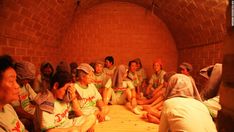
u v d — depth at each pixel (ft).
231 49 3.23
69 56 23.76
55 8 17.15
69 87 8.98
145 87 21.25
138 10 23.54
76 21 23.53
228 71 3.32
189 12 17.30
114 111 15.76
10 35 13.75
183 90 7.07
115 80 17.54
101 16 23.61
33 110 10.37
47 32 18.88
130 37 23.77
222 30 14.24
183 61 22.54
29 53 16.65
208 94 10.39
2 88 5.41
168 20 22.25
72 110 10.94
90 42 23.73
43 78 13.21
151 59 23.94
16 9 12.94
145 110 15.66
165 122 6.63
